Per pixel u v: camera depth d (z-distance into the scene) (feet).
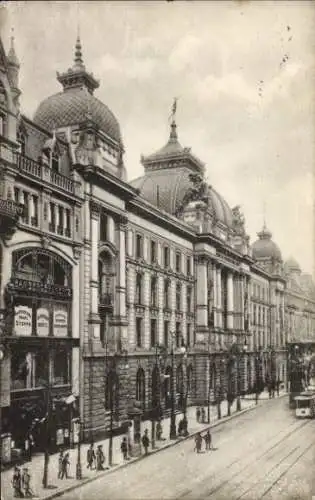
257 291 261.24
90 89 165.68
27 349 127.24
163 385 195.31
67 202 145.38
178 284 218.18
